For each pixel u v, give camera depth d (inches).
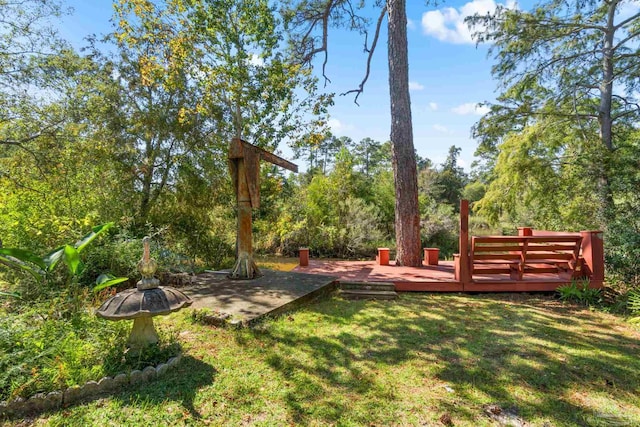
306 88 444.1
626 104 401.7
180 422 86.8
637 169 303.0
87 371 100.7
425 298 227.9
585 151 372.8
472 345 144.3
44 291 153.3
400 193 321.4
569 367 124.3
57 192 288.8
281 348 136.6
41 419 85.6
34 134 303.0
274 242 506.3
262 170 459.5
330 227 493.7
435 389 107.7
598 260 227.8
